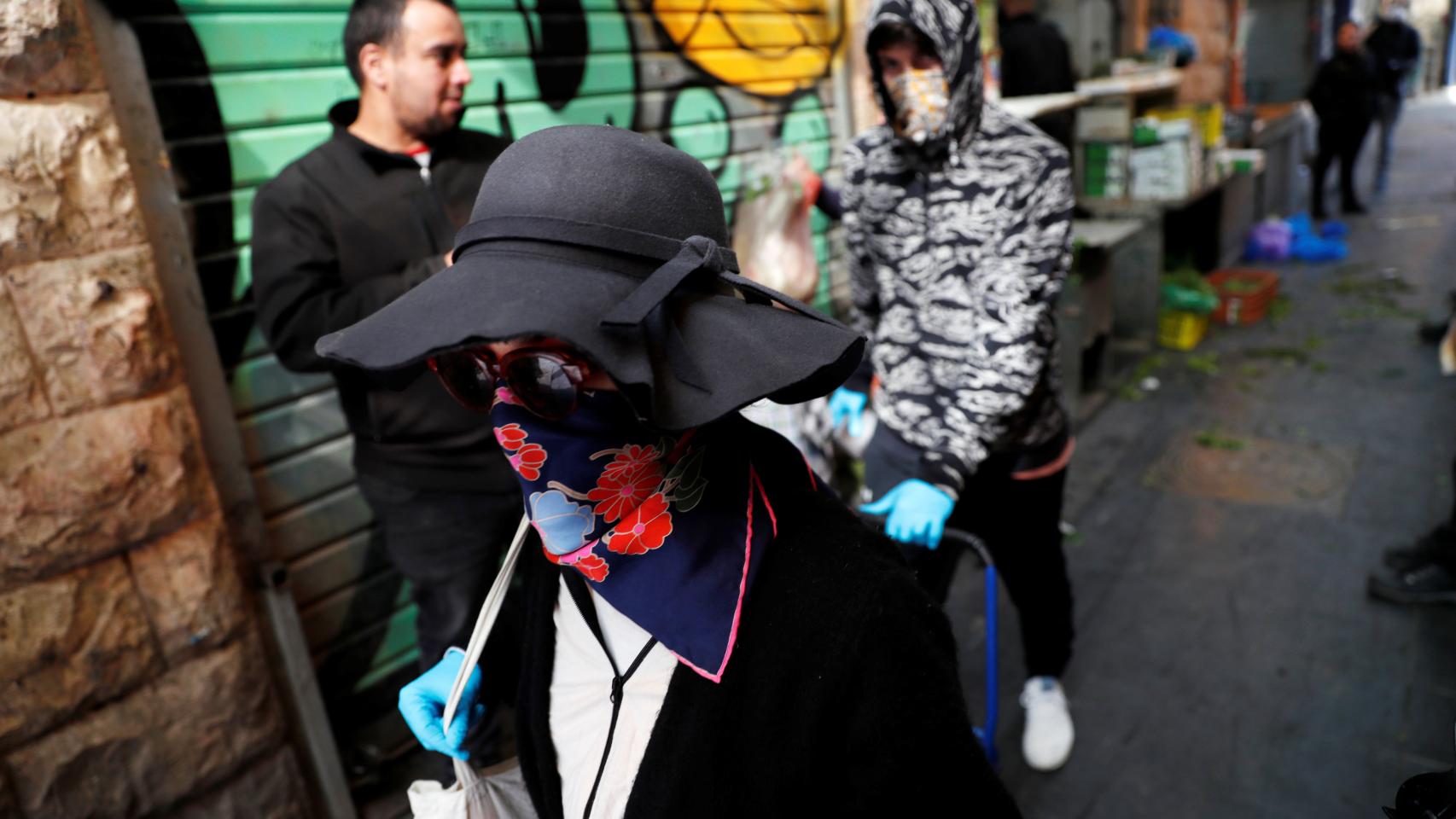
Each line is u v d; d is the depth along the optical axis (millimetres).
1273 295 6688
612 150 813
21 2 1782
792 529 870
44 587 1923
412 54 2109
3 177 1799
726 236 916
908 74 1917
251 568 2426
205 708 2168
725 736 841
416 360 715
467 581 2330
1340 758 2518
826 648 805
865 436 2475
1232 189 7508
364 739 2781
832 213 2988
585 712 1005
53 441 1902
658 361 756
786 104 4102
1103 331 5074
